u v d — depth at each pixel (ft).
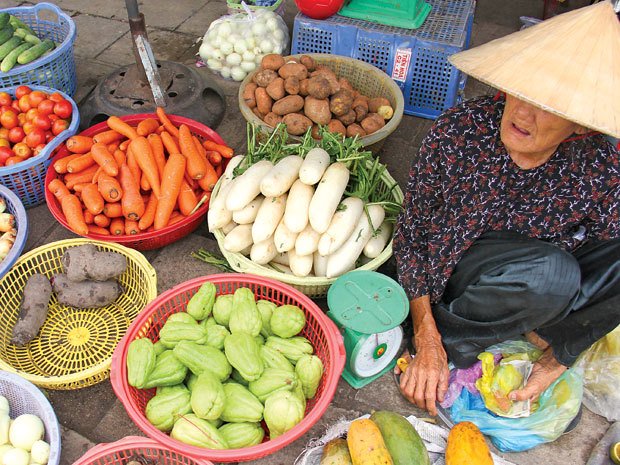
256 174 7.29
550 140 4.98
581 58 4.51
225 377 5.97
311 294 7.61
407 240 7.01
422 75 10.64
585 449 6.34
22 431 5.80
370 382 6.88
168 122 9.17
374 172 7.64
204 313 6.56
